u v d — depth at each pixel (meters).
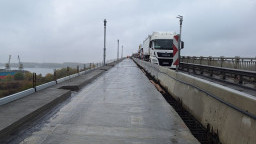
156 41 26.70
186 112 7.46
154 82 16.12
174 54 10.51
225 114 4.57
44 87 11.06
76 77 17.00
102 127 5.81
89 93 11.02
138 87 13.09
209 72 22.45
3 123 5.29
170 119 6.63
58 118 6.57
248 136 3.64
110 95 10.44
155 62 26.62
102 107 8.01
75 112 7.28
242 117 3.90
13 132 5.33
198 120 6.19
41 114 6.93
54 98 8.34
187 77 7.71
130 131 5.57
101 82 15.64
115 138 5.09
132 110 7.62
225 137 4.42
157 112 7.39
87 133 5.36
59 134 5.26
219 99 4.85
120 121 6.36
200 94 6.23
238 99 4.07
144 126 5.97
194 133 5.72
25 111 6.40
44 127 5.75
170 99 10.21
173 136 5.29
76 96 10.22
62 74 18.36
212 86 5.33
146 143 4.86
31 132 5.37
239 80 16.20
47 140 4.89
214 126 5.02
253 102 3.58
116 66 39.03
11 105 7.18
